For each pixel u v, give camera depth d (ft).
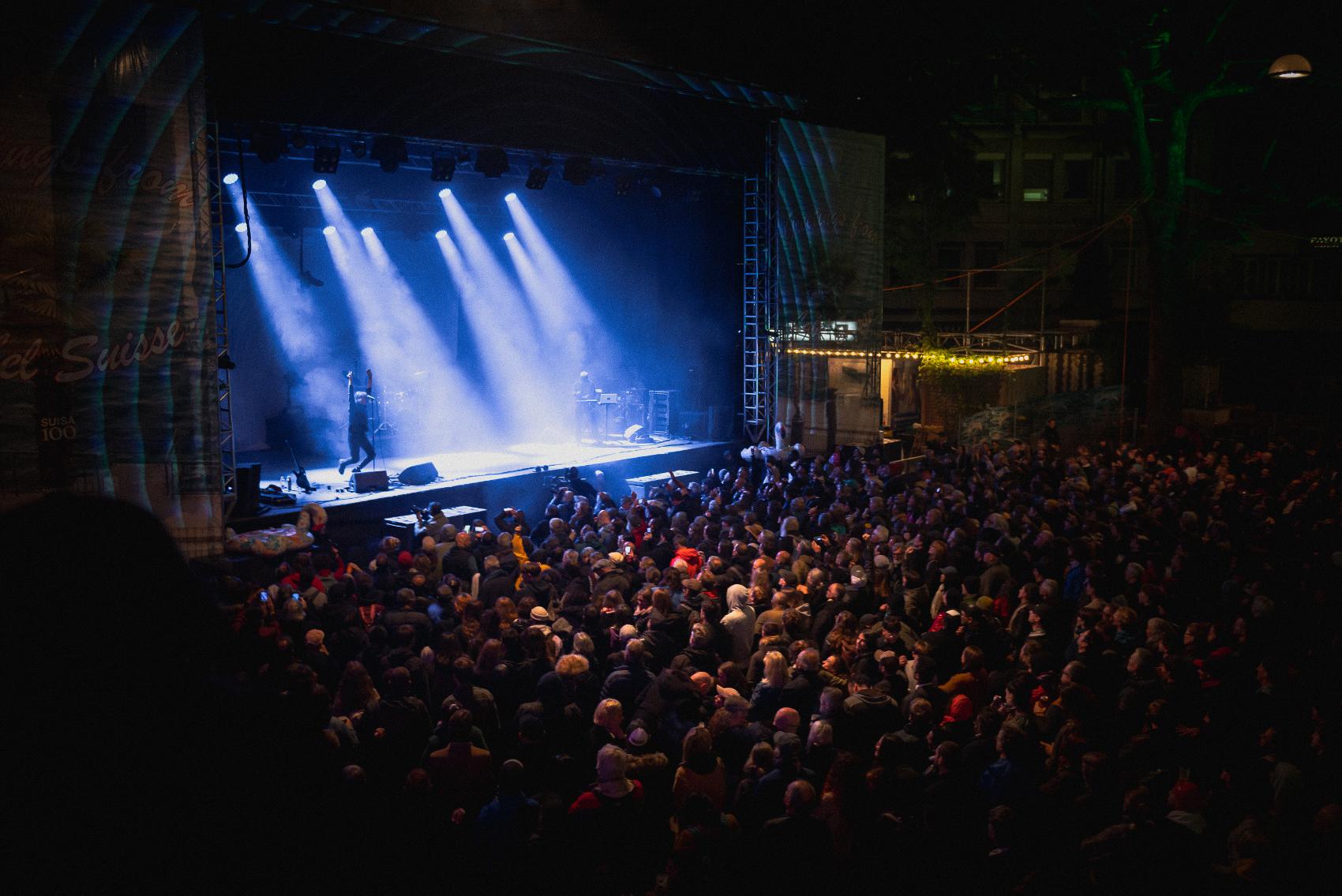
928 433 99.60
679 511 49.21
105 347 42.42
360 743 23.86
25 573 2.37
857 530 42.37
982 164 108.27
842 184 75.87
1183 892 19.45
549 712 25.64
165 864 2.44
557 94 60.49
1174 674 26.81
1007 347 113.91
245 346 78.23
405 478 62.18
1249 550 40.04
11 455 40.45
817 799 21.34
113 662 2.42
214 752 2.52
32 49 40.06
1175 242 96.99
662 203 74.69
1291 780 22.09
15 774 2.33
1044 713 25.80
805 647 27.48
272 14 47.39
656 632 30.25
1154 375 97.45
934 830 21.15
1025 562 38.04
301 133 50.47
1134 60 94.02
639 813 21.68
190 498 44.62
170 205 43.80
